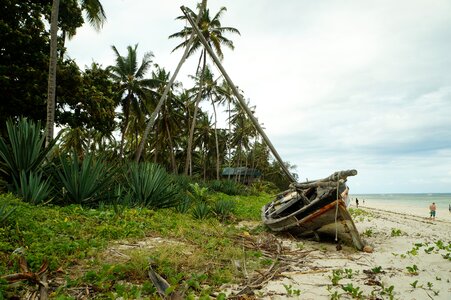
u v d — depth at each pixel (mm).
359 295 3883
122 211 7586
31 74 13297
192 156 42719
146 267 4102
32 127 8008
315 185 7473
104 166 9008
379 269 5016
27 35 13172
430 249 6605
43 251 4320
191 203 12383
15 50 13352
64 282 3674
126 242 5613
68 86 14953
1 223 5031
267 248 6449
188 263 4660
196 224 7977
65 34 17484
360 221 13719
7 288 3213
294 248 6879
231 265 4828
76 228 5773
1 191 7566
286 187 52781
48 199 7969
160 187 9844
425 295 4062
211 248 5691
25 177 7316
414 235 9719
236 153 52938
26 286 3404
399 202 71562
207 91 32188
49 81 10883
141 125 28188
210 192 18453
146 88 26625
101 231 5781
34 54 13602
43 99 13742
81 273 3984
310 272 4953
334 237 7586
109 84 17172
